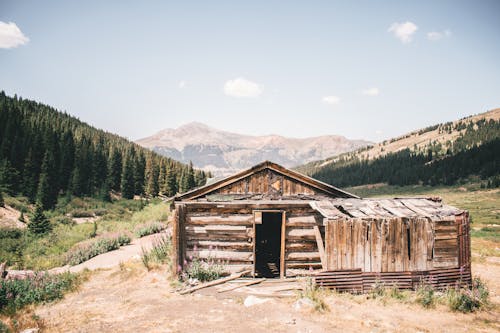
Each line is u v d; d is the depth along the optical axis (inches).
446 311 388.2
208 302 414.9
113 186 2696.9
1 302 424.5
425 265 450.3
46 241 1045.8
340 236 445.1
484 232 1448.1
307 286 443.5
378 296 423.5
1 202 1492.4
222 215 536.7
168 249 663.1
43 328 347.6
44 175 1893.5
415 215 458.3
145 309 398.3
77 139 3125.0
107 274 583.5
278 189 547.5
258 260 676.7
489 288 503.2
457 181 6092.5
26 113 3619.6
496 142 6879.9
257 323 346.0
